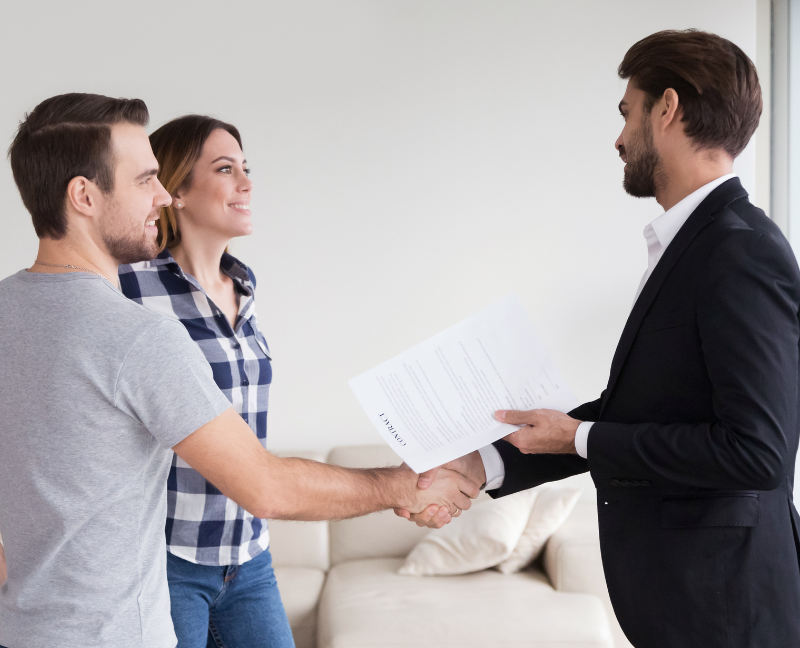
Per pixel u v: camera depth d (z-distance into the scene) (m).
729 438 1.01
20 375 0.98
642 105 1.20
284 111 3.27
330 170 3.29
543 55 3.27
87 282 1.01
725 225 1.08
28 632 0.97
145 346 0.97
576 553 2.64
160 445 1.04
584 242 3.29
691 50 1.15
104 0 3.19
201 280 1.66
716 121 1.13
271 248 3.29
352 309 3.31
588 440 1.13
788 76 3.08
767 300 1.02
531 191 3.29
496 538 2.74
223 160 1.61
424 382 1.25
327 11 3.26
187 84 3.23
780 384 1.00
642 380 1.14
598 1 3.25
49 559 0.97
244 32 3.24
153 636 1.02
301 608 2.71
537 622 2.36
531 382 1.25
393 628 2.35
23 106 3.17
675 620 1.09
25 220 3.19
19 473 0.97
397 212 3.30
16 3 3.16
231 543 1.52
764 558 1.06
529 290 3.31
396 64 3.28
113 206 1.06
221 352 1.56
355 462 3.15
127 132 1.07
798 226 3.05
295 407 3.32
